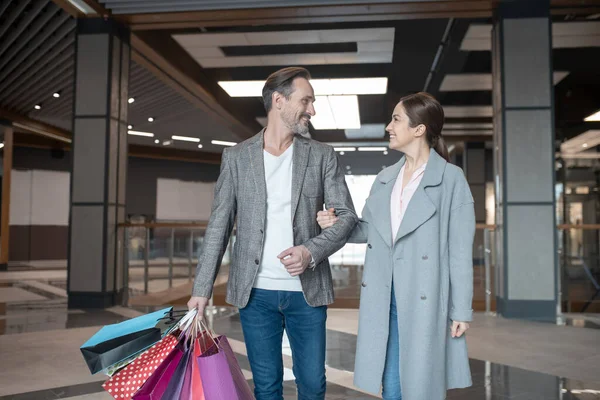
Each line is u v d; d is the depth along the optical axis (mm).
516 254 6109
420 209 1926
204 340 1609
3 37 8359
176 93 11805
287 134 1960
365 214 2117
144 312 6355
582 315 6160
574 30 8266
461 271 1920
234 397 1515
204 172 21359
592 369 3707
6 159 13344
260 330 1938
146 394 1485
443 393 1912
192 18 7125
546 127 6145
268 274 1911
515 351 4270
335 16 7117
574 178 13070
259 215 1913
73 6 6570
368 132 17234
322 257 1817
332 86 11188
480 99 12820
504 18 6285
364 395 3113
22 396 3100
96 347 1505
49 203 17422
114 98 6922
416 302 1906
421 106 2002
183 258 7773
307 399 1961
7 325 5406
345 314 6176
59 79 10641
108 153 6766
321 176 1984
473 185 17562
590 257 6301
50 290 8766
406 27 8289
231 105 12789
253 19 7227
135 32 7590
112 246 6879
